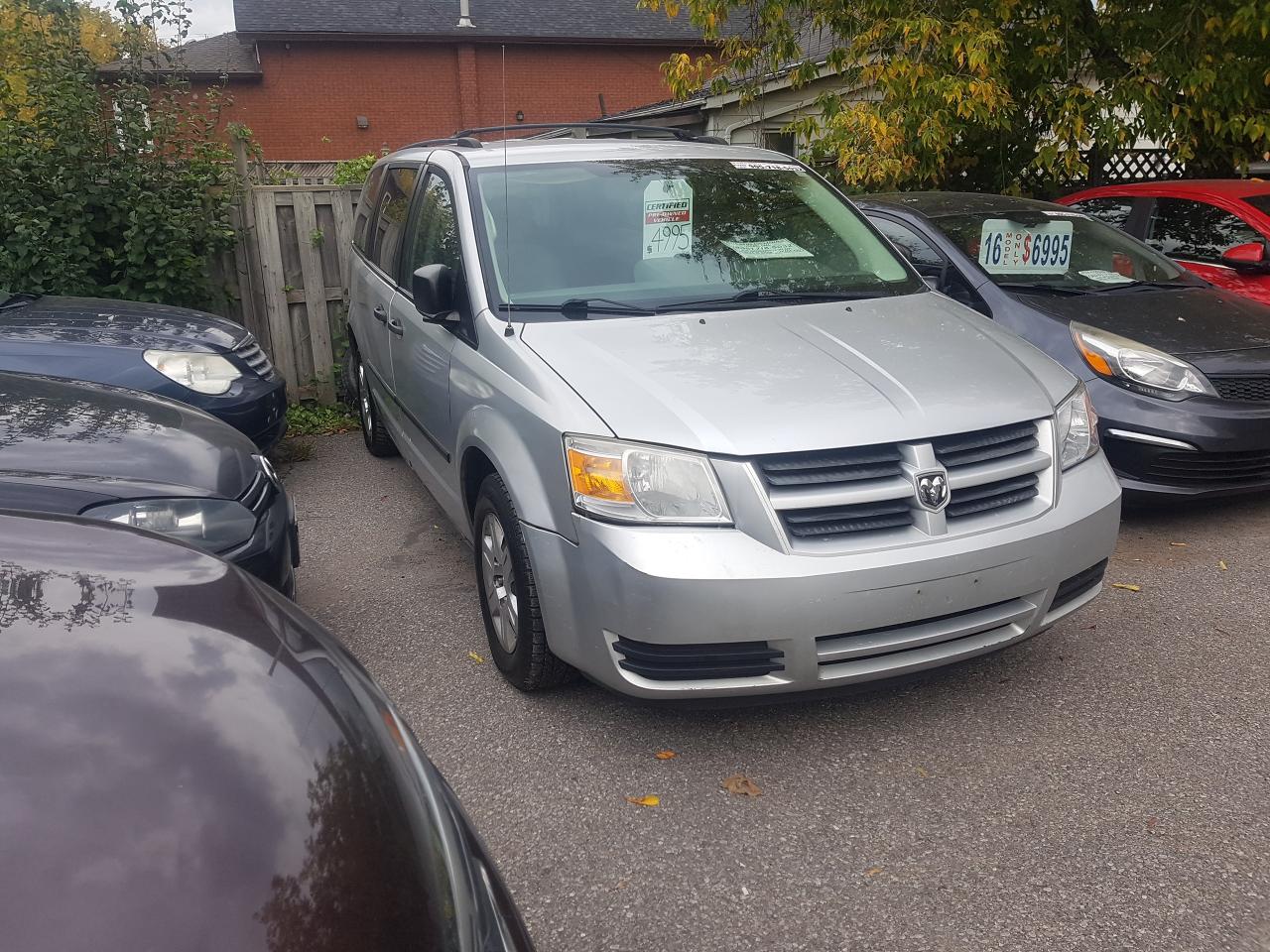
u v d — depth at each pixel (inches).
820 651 111.3
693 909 97.9
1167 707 132.1
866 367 128.0
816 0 335.0
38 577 74.5
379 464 254.4
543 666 130.6
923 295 162.4
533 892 100.8
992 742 124.9
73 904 47.4
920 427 117.2
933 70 301.9
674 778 118.9
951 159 360.8
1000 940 92.8
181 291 270.2
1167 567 177.5
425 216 184.1
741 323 140.7
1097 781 116.3
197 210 270.2
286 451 260.2
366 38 965.2
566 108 1042.1
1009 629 122.8
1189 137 333.4
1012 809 111.7
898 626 114.0
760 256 160.9
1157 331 196.7
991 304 210.2
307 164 637.9
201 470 131.0
